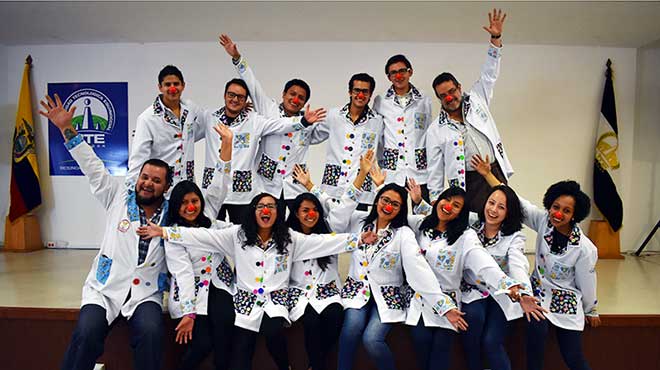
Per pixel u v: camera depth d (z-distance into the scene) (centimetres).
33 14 405
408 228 260
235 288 256
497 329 244
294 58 478
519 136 483
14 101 492
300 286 260
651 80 491
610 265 430
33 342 264
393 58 322
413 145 327
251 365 250
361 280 258
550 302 252
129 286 237
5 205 497
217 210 271
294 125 304
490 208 250
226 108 314
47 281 333
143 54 481
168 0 377
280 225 253
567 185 246
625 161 489
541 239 258
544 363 269
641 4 378
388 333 260
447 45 476
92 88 484
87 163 244
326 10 396
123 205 246
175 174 298
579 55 482
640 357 267
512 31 441
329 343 252
